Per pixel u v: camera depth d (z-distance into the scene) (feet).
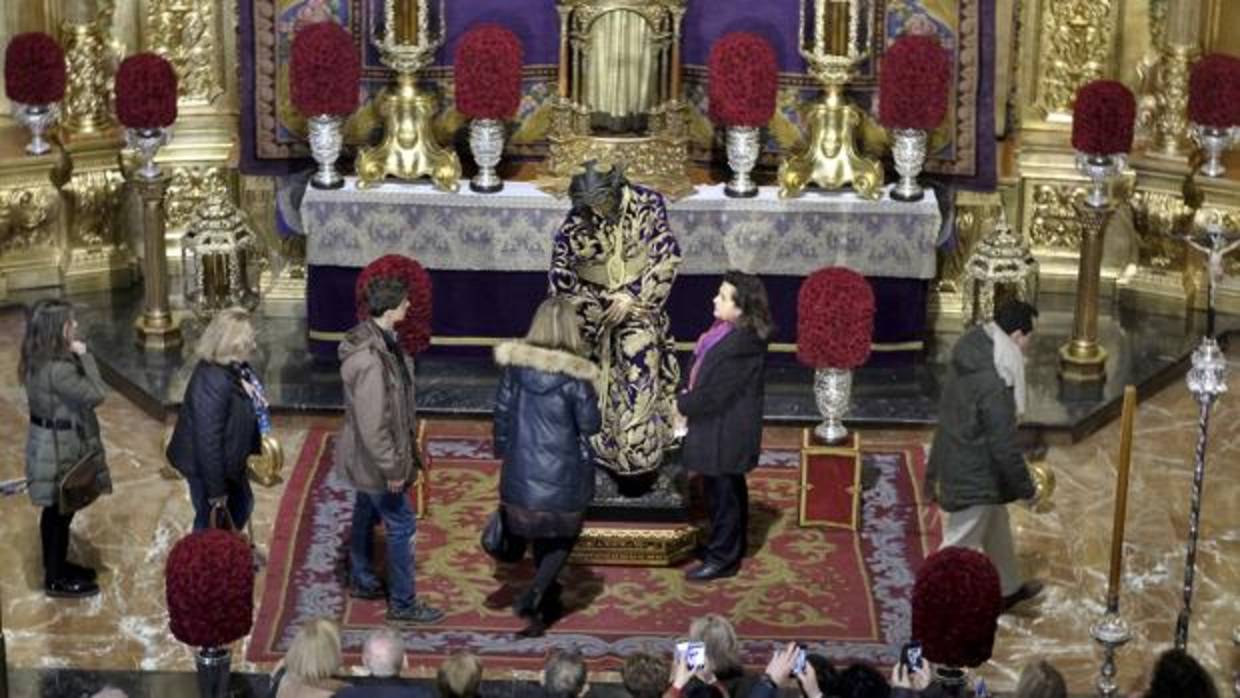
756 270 47.80
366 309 39.06
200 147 52.01
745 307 39.29
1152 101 51.70
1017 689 30.71
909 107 46.88
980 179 49.01
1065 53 51.57
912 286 48.14
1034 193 52.08
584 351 38.11
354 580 39.86
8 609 39.42
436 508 43.01
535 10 49.03
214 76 51.98
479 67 46.65
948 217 49.11
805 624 39.37
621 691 36.81
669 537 40.78
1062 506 43.70
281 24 48.70
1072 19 51.34
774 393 47.42
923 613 32.58
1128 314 51.44
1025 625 39.70
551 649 38.27
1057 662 38.60
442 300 48.06
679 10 47.75
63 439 38.91
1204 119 49.60
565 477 37.50
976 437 38.37
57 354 38.68
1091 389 47.62
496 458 40.83
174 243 52.44
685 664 32.07
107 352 48.44
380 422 37.40
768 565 41.24
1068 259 52.31
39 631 38.81
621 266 41.39
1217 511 43.57
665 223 41.63
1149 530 42.86
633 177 47.60
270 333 49.67
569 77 48.11
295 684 31.96
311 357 48.49
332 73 47.01
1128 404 33.99
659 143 47.75
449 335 48.29
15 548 41.45
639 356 41.16
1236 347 50.21
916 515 43.16
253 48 48.83
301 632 32.12
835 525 42.47
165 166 51.85
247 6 48.57
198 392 37.93
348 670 36.65
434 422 46.47
